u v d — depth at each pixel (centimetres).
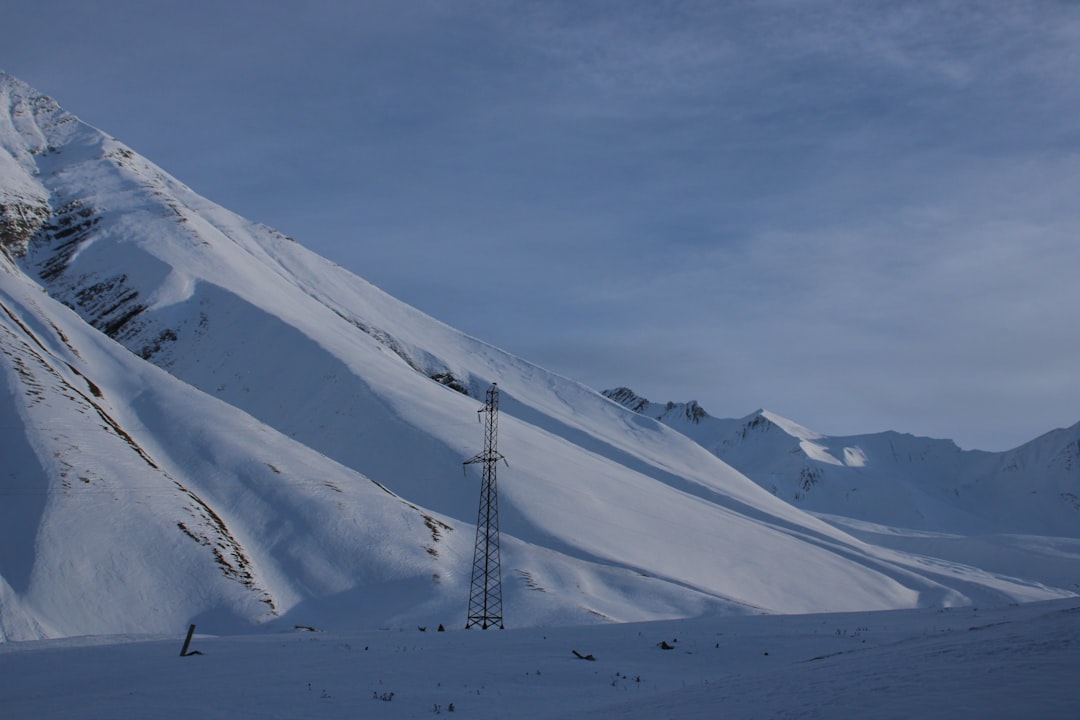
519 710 2320
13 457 7200
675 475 17588
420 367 19900
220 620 6231
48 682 2919
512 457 12119
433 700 2430
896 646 2677
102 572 6253
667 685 2666
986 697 1695
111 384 10288
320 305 19262
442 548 8444
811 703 1853
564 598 7712
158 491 7450
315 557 7706
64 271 16150
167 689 2605
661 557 10631
